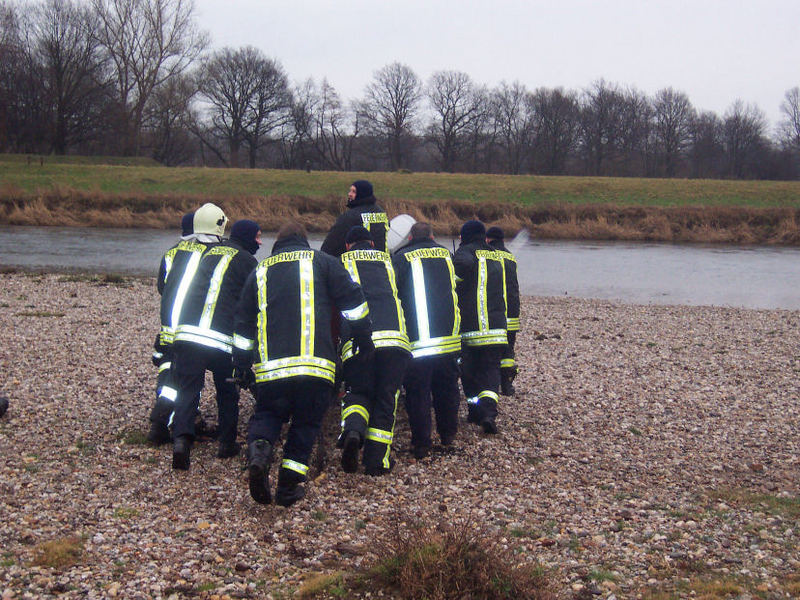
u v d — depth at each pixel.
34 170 49.31
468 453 6.73
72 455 6.27
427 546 4.38
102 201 40.06
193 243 6.57
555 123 88.50
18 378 8.64
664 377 9.95
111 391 8.27
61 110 70.38
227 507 5.38
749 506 5.70
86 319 13.09
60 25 70.12
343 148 87.81
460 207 41.38
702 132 92.50
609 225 39.91
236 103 81.50
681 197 47.72
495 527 5.15
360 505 5.49
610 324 14.79
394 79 85.88
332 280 5.40
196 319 5.95
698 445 7.22
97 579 4.25
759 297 21.55
